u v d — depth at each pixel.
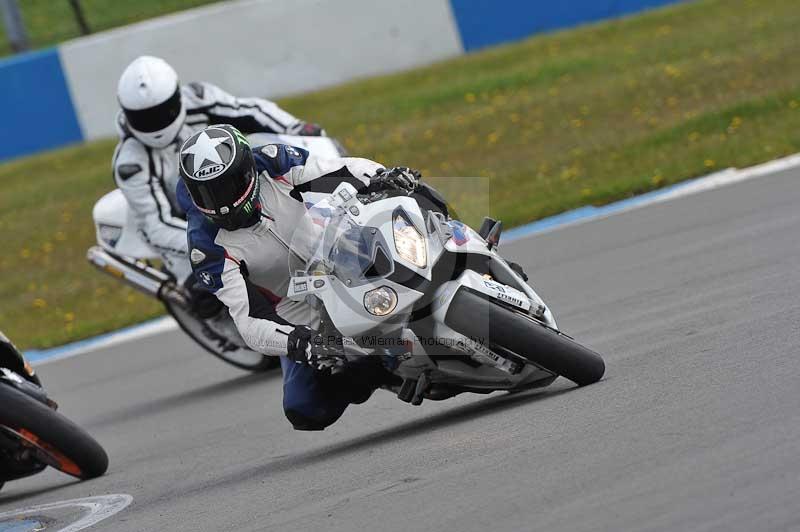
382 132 58.47
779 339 19.14
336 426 23.05
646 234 33.62
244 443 23.47
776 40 59.94
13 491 24.59
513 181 46.69
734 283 24.84
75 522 19.59
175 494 20.09
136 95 28.44
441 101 61.72
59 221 58.09
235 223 18.97
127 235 31.08
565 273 31.58
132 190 29.62
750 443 14.24
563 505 13.57
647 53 63.09
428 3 69.31
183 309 31.03
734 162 40.62
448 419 20.41
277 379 30.11
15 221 59.50
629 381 18.88
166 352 36.38
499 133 54.38
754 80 52.47
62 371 36.59
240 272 19.62
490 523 13.56
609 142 48.44
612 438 15.79
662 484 13.52
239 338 31.30
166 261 30.06
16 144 68.06
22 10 87.38
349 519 15.27
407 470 17.08
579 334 24.47
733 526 11.97
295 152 19.89
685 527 12.19
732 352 19.08
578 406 18.03
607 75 60.47
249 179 18.77
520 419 18.27
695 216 34.09
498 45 70.81
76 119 67.88
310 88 67.38
